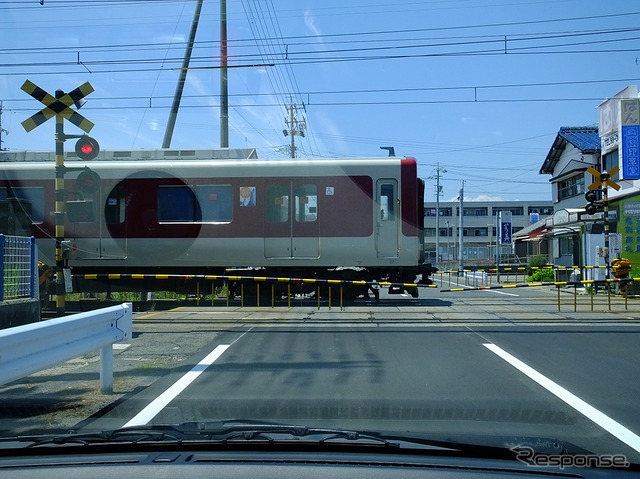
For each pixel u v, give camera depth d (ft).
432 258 211.20
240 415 17.35
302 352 26.68
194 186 46.50
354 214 45.78
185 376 22.29
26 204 45.34
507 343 28.48
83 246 46.65
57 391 20.25
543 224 118.93
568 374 22.13
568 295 60.34
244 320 37.29
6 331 15.30
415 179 45.88
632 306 45.19
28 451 12.34
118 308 20.61
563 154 102.47
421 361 24.56
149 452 12.34
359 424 16.48
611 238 55.62
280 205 46.19
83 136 35.14
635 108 59.16
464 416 17.13
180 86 65.57
